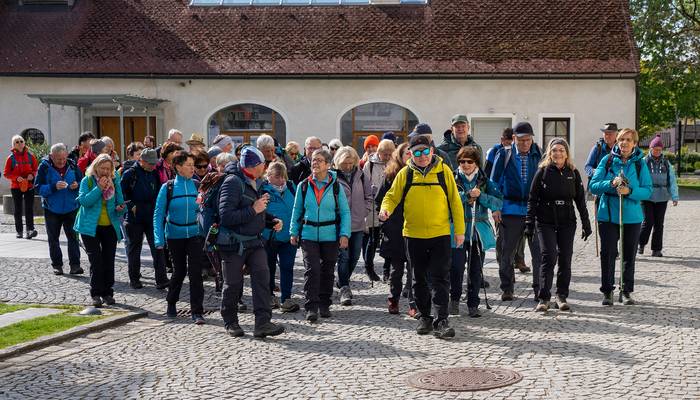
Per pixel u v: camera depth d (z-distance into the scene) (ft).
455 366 24.40
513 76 96.48
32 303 36.11
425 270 29.07
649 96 120.78
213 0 107.24
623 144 33.47
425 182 28.60
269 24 104.01
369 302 36.09
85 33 104.27
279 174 34.73
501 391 21.54
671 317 30.83
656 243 48.47
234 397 21.89
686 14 125.39
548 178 32.24
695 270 42.88
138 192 39.60
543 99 97.50
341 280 35.91
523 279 41.45
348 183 36.86
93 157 50.01
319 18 104.22
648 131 185.47
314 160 32.63
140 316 33.68
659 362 24.02
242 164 29.73
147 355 27.04
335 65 98.73
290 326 31.37
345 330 30.32
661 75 120.98
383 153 38.86
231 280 30.07
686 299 34.65
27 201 59.67
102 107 101.86
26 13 107.14
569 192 32.27
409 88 98.58
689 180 151.64
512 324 30.37
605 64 96.73
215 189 29.94
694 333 27.96
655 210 48.32
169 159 39.37
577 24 101.35
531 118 97.71
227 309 30.17
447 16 103.24
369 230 40.37
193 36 103.19
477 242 32.01
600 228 33.94
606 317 31.19
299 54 100.32
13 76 100.53
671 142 255.91
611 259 33.63
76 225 35.55
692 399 20.38
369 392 21.95
